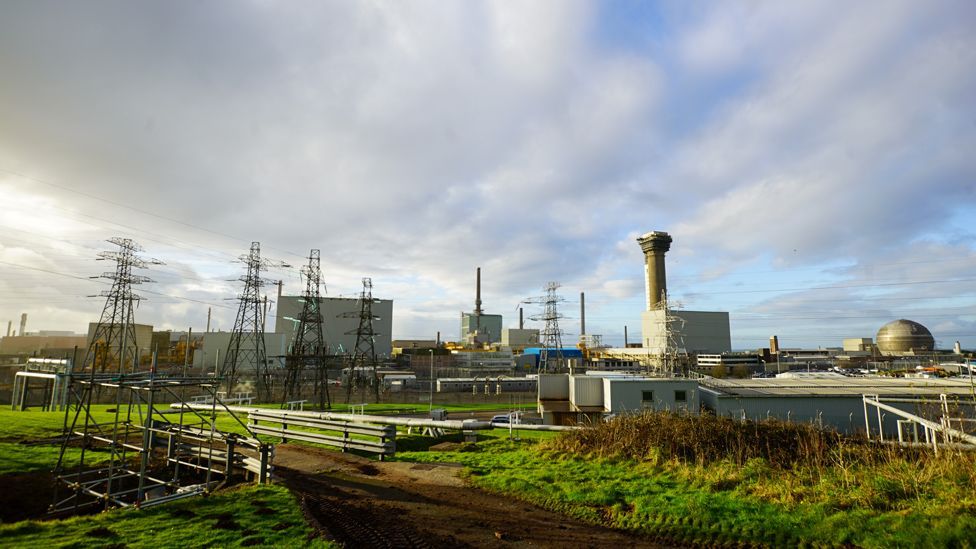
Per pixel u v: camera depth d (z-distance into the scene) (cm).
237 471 1370
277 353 9962
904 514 886
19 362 8706
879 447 1448
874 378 4866
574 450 1567
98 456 1589
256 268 7569
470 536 907
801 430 1620
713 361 12638
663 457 1422
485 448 1806
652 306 14400
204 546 799
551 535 923
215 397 1412
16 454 1540
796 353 15200
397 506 1084
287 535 849
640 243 15112
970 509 868
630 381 3978
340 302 11881
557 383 4844
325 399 6394
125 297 6719
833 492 1038
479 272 18375
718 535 897
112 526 891
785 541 858
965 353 6706
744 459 1387
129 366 7369
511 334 16475
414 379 8369
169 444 1495
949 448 1250
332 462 1527
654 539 909
